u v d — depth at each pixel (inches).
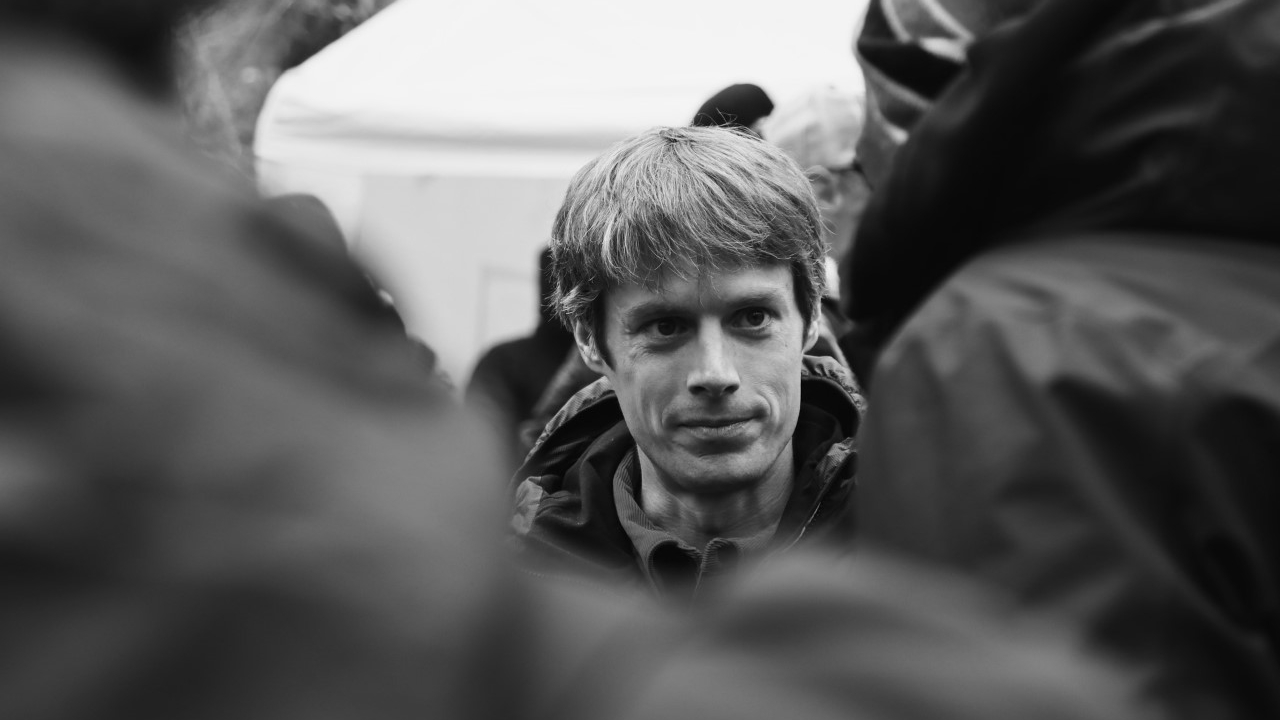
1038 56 57.4
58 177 18.2
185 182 19.2
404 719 17.3
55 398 17.0
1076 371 51.6
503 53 260.4
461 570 18.4
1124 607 47.3
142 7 22.2
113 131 19.2
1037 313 54.4
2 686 16.4
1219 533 49.5
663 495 94.0
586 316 93.7
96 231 18.0
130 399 17.2
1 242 17.5
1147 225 57.2
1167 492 50.1
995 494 50.2
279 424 18.0
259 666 16.9
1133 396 51.0
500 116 253.9
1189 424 50.5
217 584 17.0
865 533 54.2
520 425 169.0
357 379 19.2
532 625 19.7
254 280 19.0
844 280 69.1
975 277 57.9
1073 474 49.8
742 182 87.6
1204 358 51.6
